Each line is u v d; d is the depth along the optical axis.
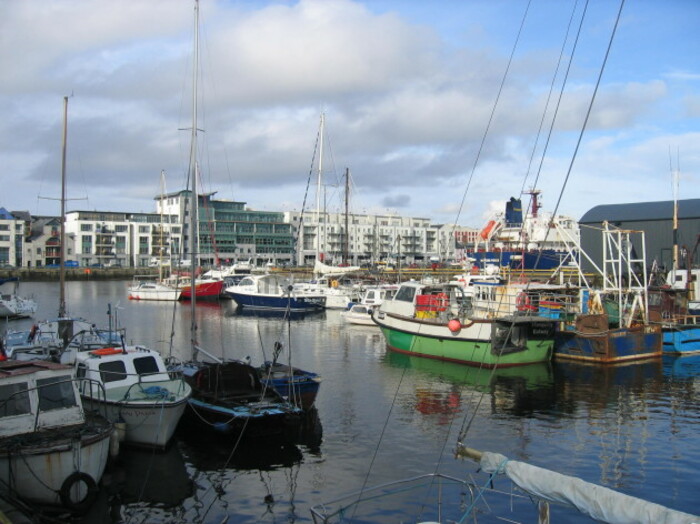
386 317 36.03
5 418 14.77
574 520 13.37
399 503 14.41
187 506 14.64
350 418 21.73
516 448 18.23
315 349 37.72
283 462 17.39
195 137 26.28
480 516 13.62
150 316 58.94
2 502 13.09
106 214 150.88
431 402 23.88
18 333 29.61
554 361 32.22
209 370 21.02
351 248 173.62
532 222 64.12
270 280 65.50
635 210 62.72
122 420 17.86
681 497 14.72
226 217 159.88
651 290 36.81
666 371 29.50
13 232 139.12
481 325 30.16
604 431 19.89
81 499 14.12
